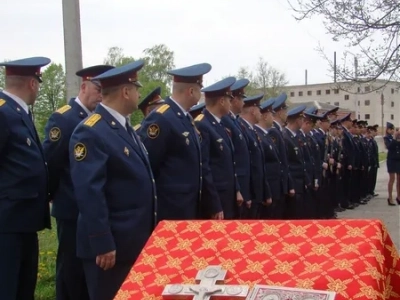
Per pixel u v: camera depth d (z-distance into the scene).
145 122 4.41
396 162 12.59
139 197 3.47
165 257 1.86
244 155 6.27
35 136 4.11
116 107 3.55
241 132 6.35
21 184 3.95
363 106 54.88
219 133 5.59
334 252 1.70
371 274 1.60
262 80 44.97
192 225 1.96
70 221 4.27
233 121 6.31
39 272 5.77
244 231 1.87
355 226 1.78
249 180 6.39
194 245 1.87
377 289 1.58
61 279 4.36
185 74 4.51
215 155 5.52
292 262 1.70
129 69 3.57
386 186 17.77
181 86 4.53
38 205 4.05
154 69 38.12
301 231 1.81
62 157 4.26
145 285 1.79
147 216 3.51
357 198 12.62
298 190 8.36
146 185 3.52
